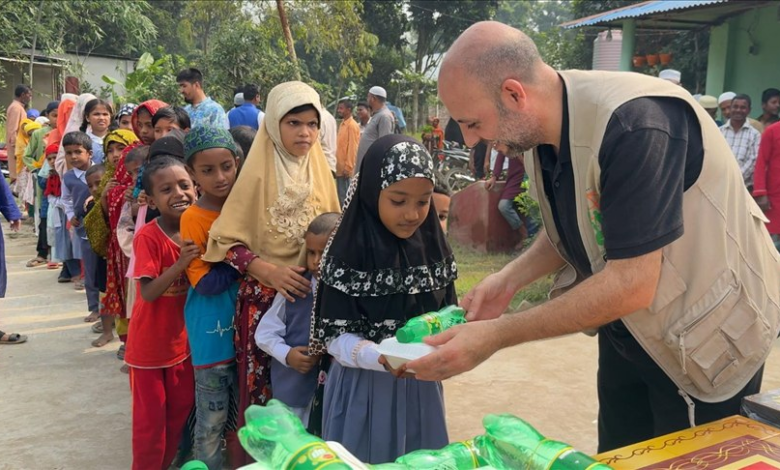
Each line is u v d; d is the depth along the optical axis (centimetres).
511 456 128
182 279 291
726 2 891
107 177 444
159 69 1368
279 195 277
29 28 1695
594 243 178
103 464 319
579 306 156
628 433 227
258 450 122
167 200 288
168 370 294
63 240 634
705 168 171
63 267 664
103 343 484
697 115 169
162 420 291
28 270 713
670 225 155
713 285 175
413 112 2633
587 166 168
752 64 1012
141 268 280
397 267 216
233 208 270
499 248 740
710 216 173
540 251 220
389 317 217
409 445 224
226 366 277
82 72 1950
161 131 434
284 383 258
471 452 137
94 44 2178
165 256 288
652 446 149
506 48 165
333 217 254
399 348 170
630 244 154
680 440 152
